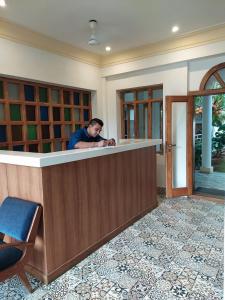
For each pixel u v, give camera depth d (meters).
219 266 2.19
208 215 3.43
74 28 3.57
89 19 3.30
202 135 6.45
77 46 4.36
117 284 1.97
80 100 4.91
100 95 5.14
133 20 3.36
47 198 1.96
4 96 3.55
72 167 2.21
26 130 3.89
